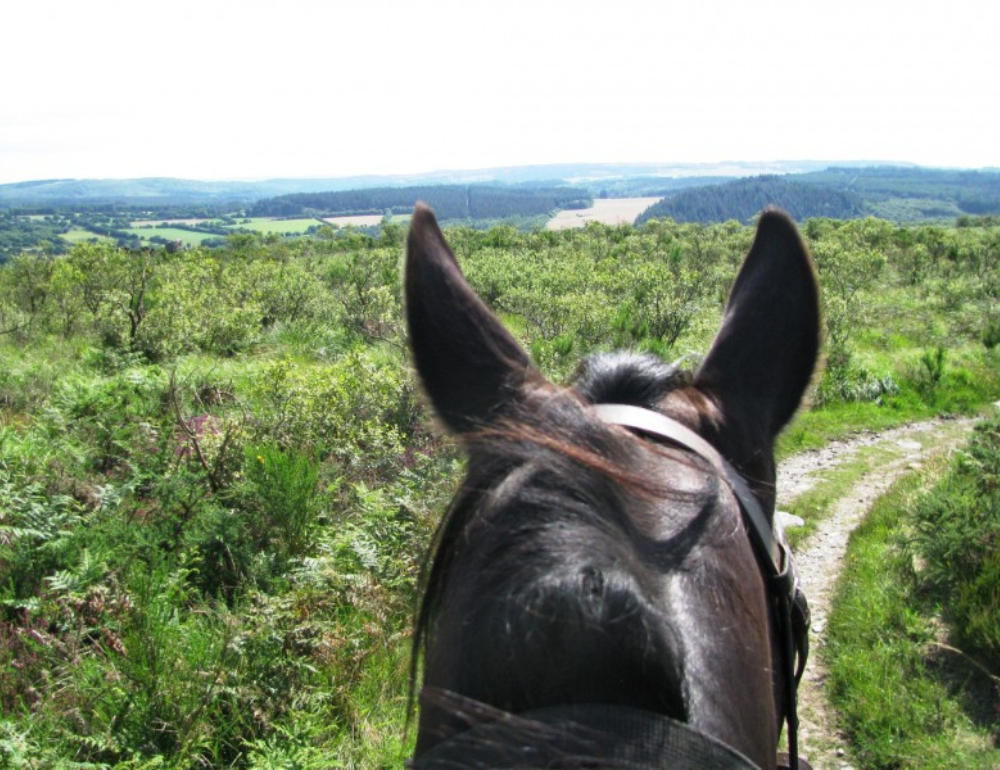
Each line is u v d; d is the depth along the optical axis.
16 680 3.67
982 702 4.86
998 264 29.06
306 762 3.43
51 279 14.88
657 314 13.95
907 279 26.97
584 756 0.87
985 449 7.14
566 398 1.25
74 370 9.40
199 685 3.74
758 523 1.35
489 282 18.81
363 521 5.41
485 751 0.88
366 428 6.89
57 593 4.19
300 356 12.46
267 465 5.38
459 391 1.37
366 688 4.14
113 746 3.34
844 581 6.55
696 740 0.90
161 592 4.38
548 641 0.91
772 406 1.57
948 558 5.88
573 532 0.99
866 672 5.16
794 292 1.62
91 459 5.85
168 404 6.91
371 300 14.79
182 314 12.47
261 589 4.75
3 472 5.23
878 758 4.55
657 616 0.95
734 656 1.07
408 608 4.57
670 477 1.18
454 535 1.17
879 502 8.38
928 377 13.80
